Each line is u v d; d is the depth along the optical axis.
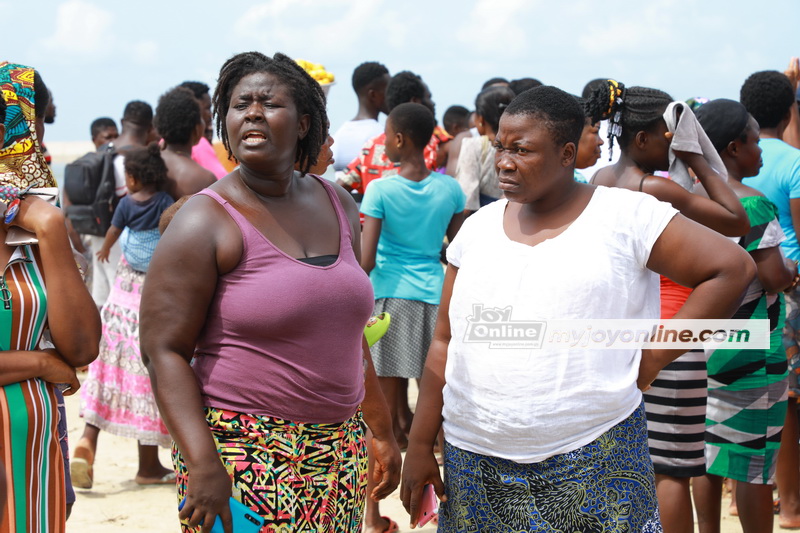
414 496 4.93
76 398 13.24
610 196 4.46
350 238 4.72
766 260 6.62
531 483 4.40
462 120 17.72
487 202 10.97
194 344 4.30
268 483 4.23
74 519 8.35
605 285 4.31
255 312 4.20
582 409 4.30
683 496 5.93
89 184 11.88
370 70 11.91
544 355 4.32
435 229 9.30
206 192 4.34
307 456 4.39
